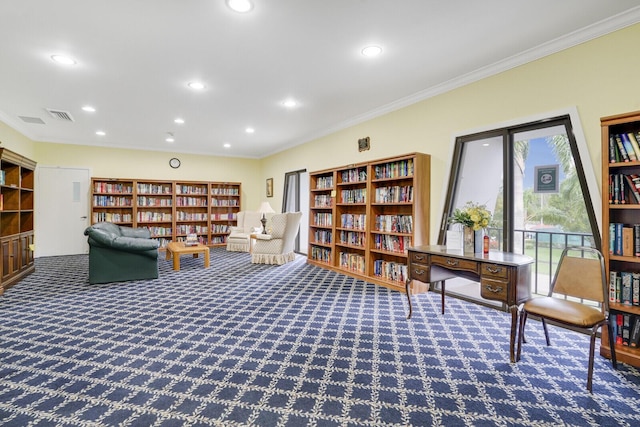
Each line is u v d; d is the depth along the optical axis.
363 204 4.76
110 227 5.16
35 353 2.33
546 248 3.74
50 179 6.71
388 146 4.63
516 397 1.83
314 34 2.70
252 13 2.39
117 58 3.11
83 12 2.36
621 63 2.50
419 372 2.10
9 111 4.82
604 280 2.17
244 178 8.92
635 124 2.25
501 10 2.37
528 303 2.24
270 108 4.70
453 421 1.63
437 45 2.89
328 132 5.94
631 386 1.95
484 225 2.79
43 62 3.18
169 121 5.41
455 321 3.02
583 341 2.59
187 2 2.25
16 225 4.44
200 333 2.71
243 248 7.49
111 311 3.26
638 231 2.18
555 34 2.72
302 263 6.00
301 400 1.79
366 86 3.86
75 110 4.77
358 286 4.30
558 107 2.85
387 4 2.30
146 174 7.73
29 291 3.97
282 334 2.71
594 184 2.65
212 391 1.87
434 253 2.89
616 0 2.26
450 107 3.77
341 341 2.57
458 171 3.79
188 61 3.18
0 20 2.46
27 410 1.69
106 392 1.86
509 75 3.21
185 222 8.12
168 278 4.74
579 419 1.64
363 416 1.66
